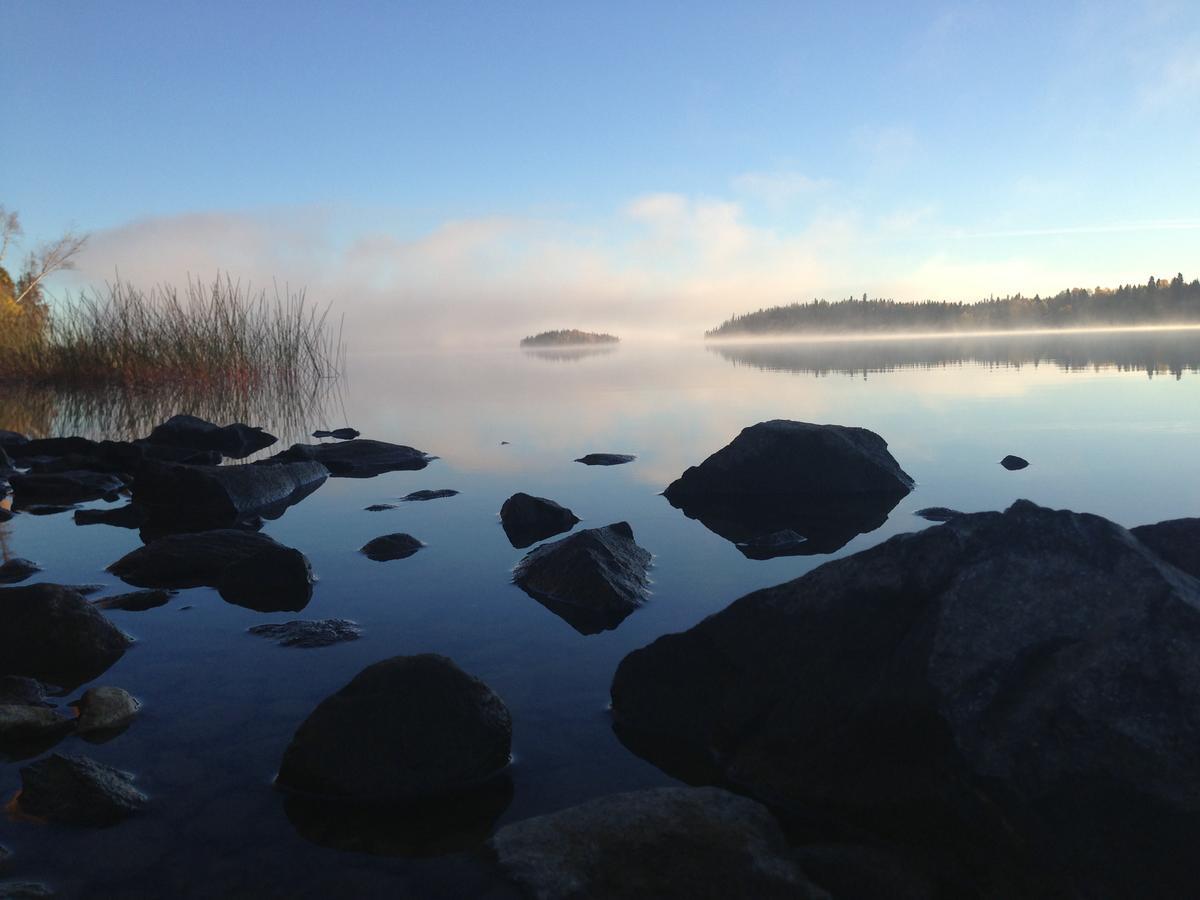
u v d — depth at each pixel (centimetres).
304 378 2141
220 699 322
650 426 1177
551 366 3397
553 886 207
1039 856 212
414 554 532
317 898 209
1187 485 667
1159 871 204
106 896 210
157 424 1370
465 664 354
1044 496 649
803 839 240
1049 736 224
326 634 385
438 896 208
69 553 558
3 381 1978
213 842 233
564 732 297
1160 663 231
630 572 460
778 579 469
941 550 279
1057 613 250
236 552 514
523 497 620
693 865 211
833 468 713
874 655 270
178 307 1953
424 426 1268
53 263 2562
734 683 294
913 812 236
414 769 260
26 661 353
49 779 254
